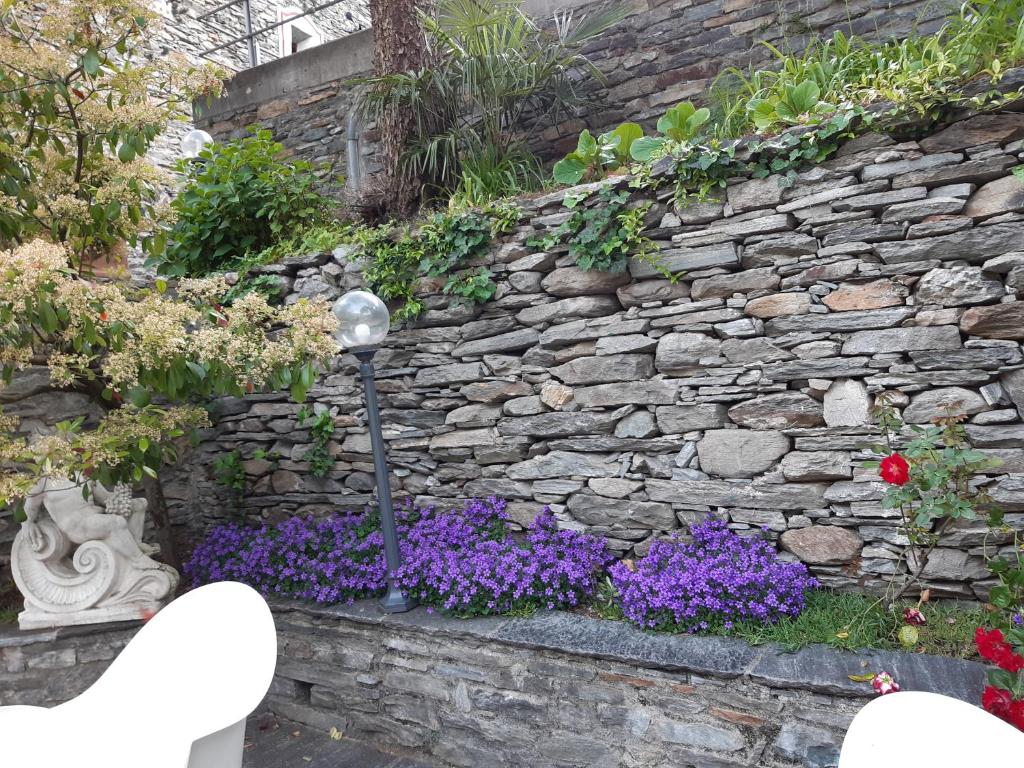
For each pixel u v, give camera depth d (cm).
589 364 296
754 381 262
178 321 252
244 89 550
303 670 303
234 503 408
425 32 383
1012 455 224
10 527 345
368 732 287
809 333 252
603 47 400
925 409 235
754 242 262
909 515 230
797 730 202
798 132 249
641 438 287
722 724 213
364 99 388
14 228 271
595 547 290
